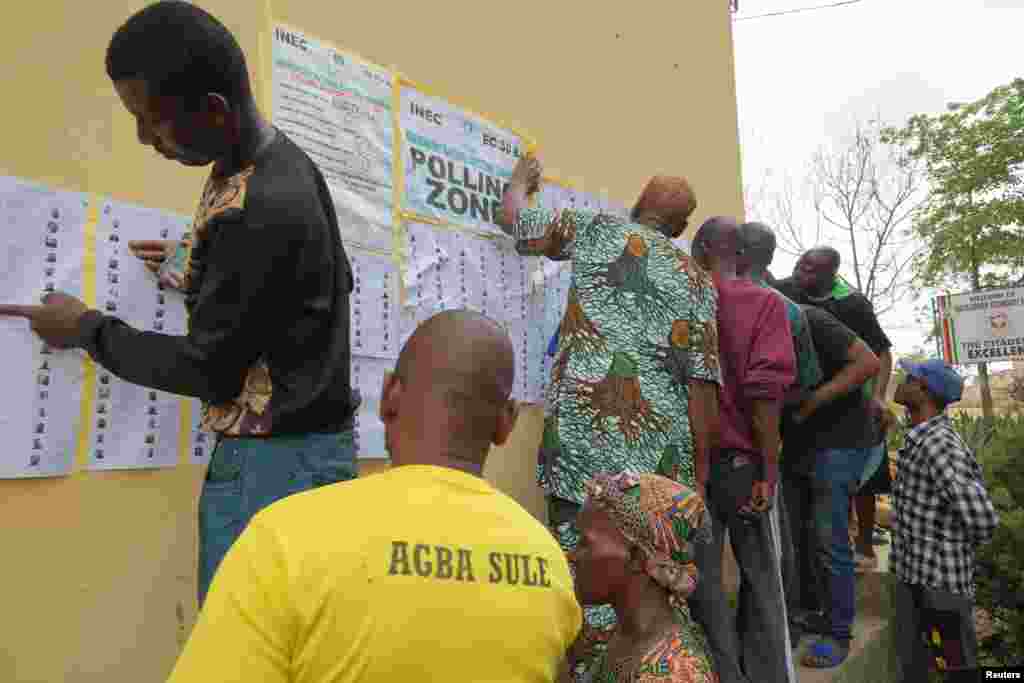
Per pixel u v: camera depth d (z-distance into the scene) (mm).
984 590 5059
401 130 2535
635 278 2467
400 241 2492
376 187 2420
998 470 5402
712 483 2941
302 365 1466
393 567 947
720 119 4520
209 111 1361
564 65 3344
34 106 1645
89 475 1676
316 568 918
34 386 1590
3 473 1533
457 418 1119
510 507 1136
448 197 2703
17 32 1629
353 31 2398
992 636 5137
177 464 1832
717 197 4426
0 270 1559
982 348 8047
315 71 2258
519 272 3018
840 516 3738
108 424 1709
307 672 898
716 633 2533
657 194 2742
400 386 1167
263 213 1377
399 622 919
